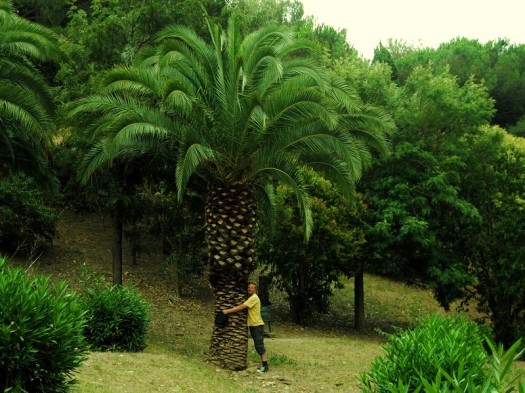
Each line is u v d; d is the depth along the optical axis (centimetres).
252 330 1292
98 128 1327
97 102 1302
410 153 2083
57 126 1526
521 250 1950
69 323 688
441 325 909
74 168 1698
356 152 1260
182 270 2025
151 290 2030
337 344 1736
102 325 1210
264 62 1312
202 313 1939
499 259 1983
